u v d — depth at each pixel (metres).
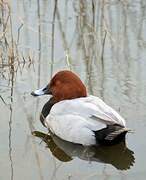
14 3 17.92
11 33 14.43
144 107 12.16
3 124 11.64
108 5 18.08
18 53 14.97
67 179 9.53
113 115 10.50
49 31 16.27
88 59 14.82
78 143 10.84
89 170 10.00
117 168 10.16
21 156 10.38
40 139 11.14
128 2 18.33
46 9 17.61
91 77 13.84
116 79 13.72
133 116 11.75
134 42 15.81
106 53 15.24
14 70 14.23
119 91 13.04
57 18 17.11
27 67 14.41
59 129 11.05
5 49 15.12
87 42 15.88
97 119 10.56
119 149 10.78
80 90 11.66
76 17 17.23
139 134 11.08
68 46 15.54
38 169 9.88
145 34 16.27
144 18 17.31
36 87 13.36
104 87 13.27
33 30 16.14
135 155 10.45
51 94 11.95
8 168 9.88
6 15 16.84
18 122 11.73
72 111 10.95
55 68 14.31
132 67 14.37
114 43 15.78
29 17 16.95
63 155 10.70
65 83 11.70
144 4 18.17
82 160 10.53
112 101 12.52
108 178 9.62
